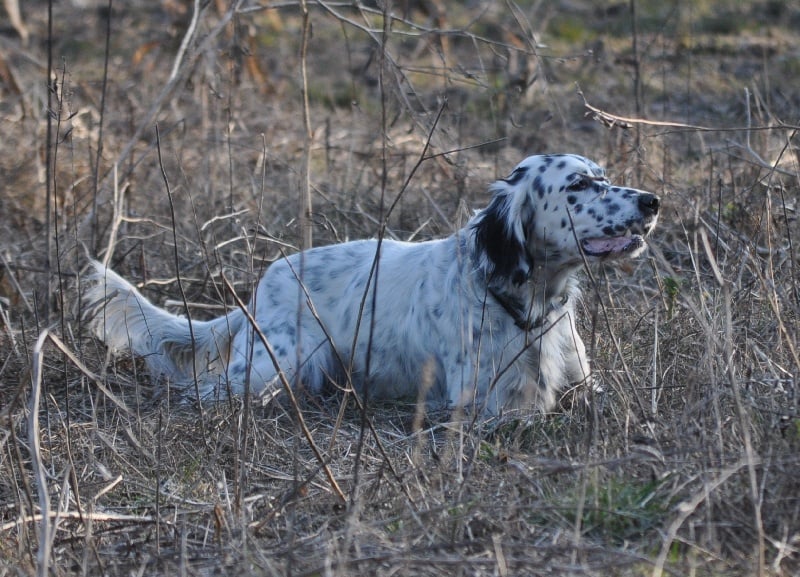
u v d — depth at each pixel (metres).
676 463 7.30
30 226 14.66
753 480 6.48
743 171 13.79
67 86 12.41
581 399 9.28
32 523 7.68
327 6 12.44
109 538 7.56
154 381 11.09
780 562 6.44
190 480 8.46
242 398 10.14
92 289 11.45
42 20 28.67
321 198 14.71
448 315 10.48
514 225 10.18
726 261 10.95
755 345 8.98
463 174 14.02
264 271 12.90
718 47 24.84
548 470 7.21
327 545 6.82
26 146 15.78
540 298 10.30
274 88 20.95
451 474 7.87
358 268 11.37
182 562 6.45
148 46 21.48
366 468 8.55
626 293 11.98
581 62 23.06
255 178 15.21
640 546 6.70
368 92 22.22
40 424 9.70
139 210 14.73
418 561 6.37
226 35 18.17
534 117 18.78
